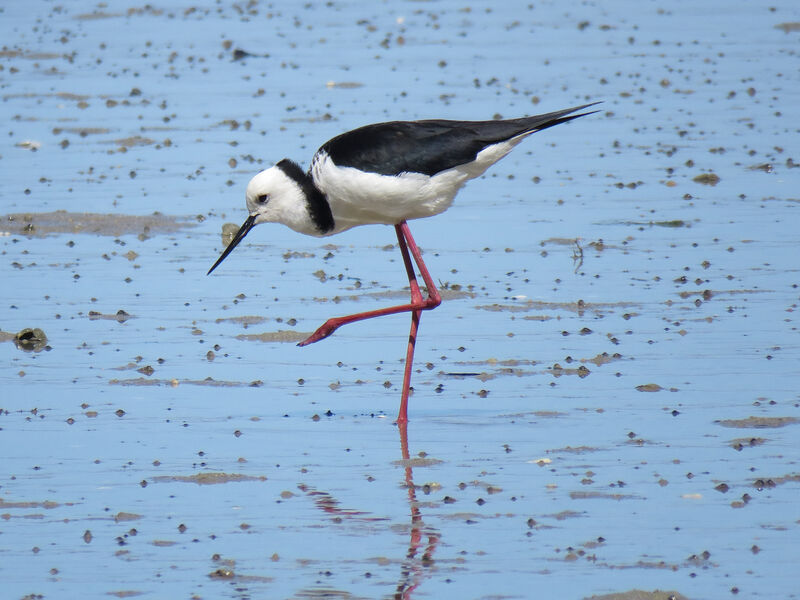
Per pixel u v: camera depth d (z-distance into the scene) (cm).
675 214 1595
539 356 1148
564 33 2781
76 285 1388
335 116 2078
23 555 766
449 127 1057
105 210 1652
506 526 797
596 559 746
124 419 1015
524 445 942
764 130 1975
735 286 1325
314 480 884
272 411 1035
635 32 2784
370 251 1525
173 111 2172
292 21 2967
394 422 1003
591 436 955
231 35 2805
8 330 1239
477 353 1164
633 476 873
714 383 1059
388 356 1176
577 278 1376
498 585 715
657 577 720
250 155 1873
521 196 1709
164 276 1422
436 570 736
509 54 2569
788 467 882
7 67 2533
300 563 749
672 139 1944
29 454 937
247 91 2303
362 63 2506
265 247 1546
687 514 809
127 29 2894
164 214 1639
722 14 2975
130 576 736
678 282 1346
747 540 769
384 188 1034
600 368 1109
